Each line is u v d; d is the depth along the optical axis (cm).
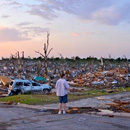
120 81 4256
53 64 9688
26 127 928
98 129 875
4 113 1310
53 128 902
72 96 2266
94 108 1403
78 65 10544
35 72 7162
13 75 6166
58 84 1240
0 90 3259
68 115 1191
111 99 1962
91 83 4194
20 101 1828
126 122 995
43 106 1588
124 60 10419
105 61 10400
